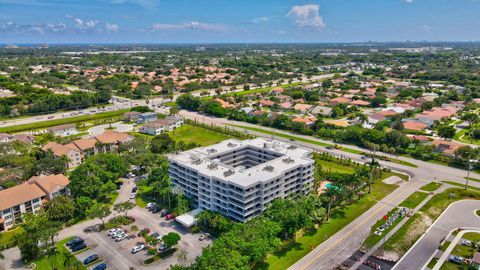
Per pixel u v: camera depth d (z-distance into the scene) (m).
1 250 125.56
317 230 137.75
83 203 147.38
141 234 135.00
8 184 163.88
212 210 148.25
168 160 174.62
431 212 151.50
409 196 167.25
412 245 127.44
